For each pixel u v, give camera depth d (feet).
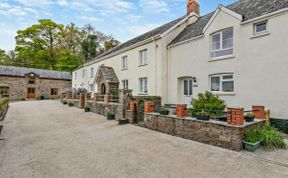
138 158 17.95
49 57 147.43
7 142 24.12
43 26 144.87
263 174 14.12
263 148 19.92
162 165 16.17
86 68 96.48
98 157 18.38
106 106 46.60
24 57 140.15
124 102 39.14
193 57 42.68
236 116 20.08
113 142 23.66
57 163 16.96
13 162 17.25
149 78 51.57
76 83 112.47
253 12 33.01
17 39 141.79
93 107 54.03
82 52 152.46
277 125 27.99
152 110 33.42
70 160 17.66
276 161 16.44
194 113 25.86
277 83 28.27
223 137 20.57
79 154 19.34
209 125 22.07
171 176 14.08
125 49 60.90
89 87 91.35
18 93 108.17
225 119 24.99
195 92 42.01
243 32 32.96
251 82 31.71
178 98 46.73
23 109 60.70
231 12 34.68
